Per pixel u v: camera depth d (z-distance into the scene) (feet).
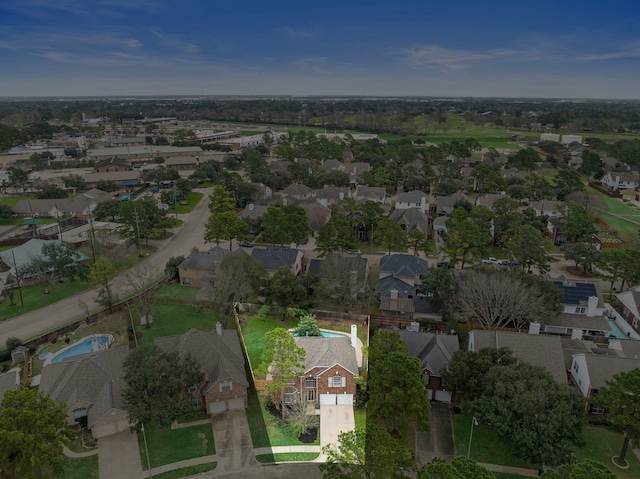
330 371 150.51
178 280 260.42
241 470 127.75
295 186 442.50
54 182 479.00
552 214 367.25
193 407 143.02
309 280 226.17
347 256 262.26
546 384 132.16
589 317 204.33
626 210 414.41
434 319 214.07
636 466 131.44
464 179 492.13
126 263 286.46
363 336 195.21
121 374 154.81
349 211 340.18
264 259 254.27
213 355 157.48
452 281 212.02
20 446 106.22
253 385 164.04
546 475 103.45
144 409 128.57
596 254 264.11
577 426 126.93
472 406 137.08
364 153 613.11
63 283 256.73
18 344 186.50
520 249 253.85
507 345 166.61
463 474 98.99
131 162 584.81
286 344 146.51
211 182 530.27
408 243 294.46
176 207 424.05
